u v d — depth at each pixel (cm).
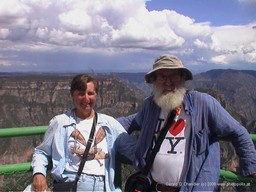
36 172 157
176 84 154
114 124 168
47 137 163
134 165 163
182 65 152
